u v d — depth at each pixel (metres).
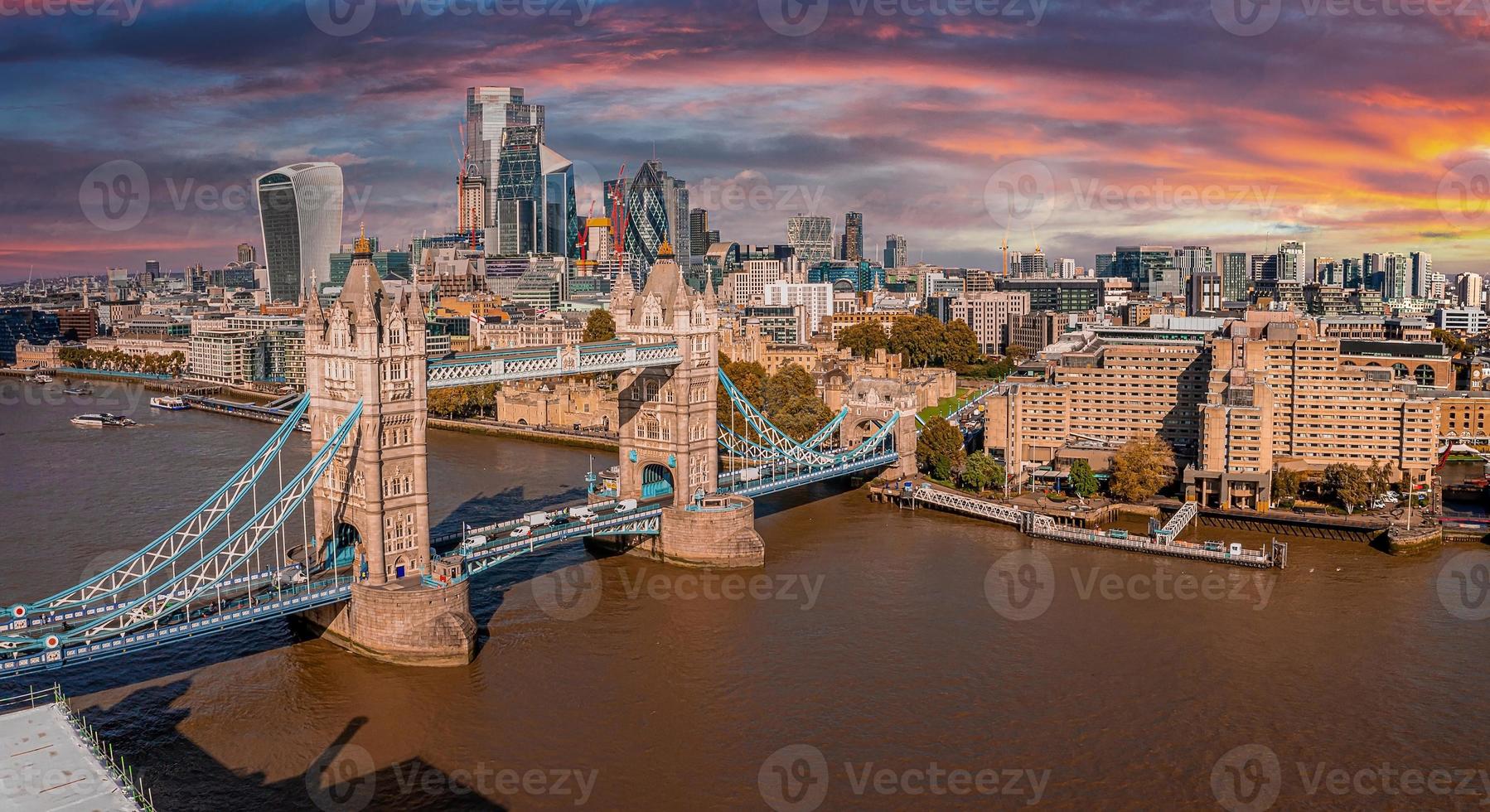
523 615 190.88
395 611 166.12
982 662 171.12
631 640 179.50
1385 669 169.25
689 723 150.75
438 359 184.25
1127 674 166.88
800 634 182.50
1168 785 135.88
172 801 128.75
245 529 168.75
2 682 158.62
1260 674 167.38
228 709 152.62
